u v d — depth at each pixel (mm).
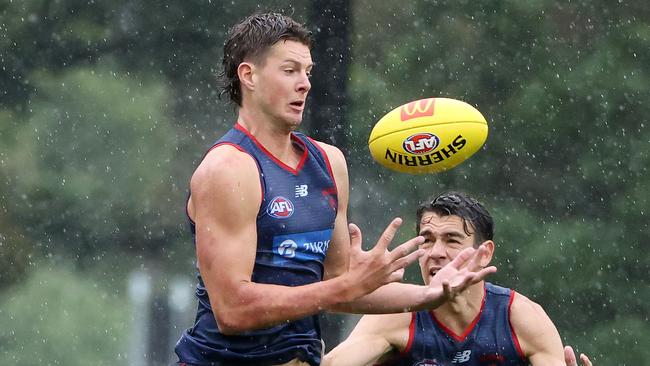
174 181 71812
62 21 74812
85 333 67625
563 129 63031
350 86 64875
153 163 71688
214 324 19000
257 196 18359
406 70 65750
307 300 17594
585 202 62031
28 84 73750
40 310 68125
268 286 17906
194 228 19078
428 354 22109
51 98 72812
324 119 49938
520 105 63594
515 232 59875
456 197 22125
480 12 65625
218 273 18016
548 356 21953
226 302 17969
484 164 63281
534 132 63156
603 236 60469
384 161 21422
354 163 64250
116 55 73938
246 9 72875
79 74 72750
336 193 19125
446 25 66375
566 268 59438
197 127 72500
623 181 61969
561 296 59500
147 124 71875
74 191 71000
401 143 21094
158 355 69312
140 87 73125
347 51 50906
